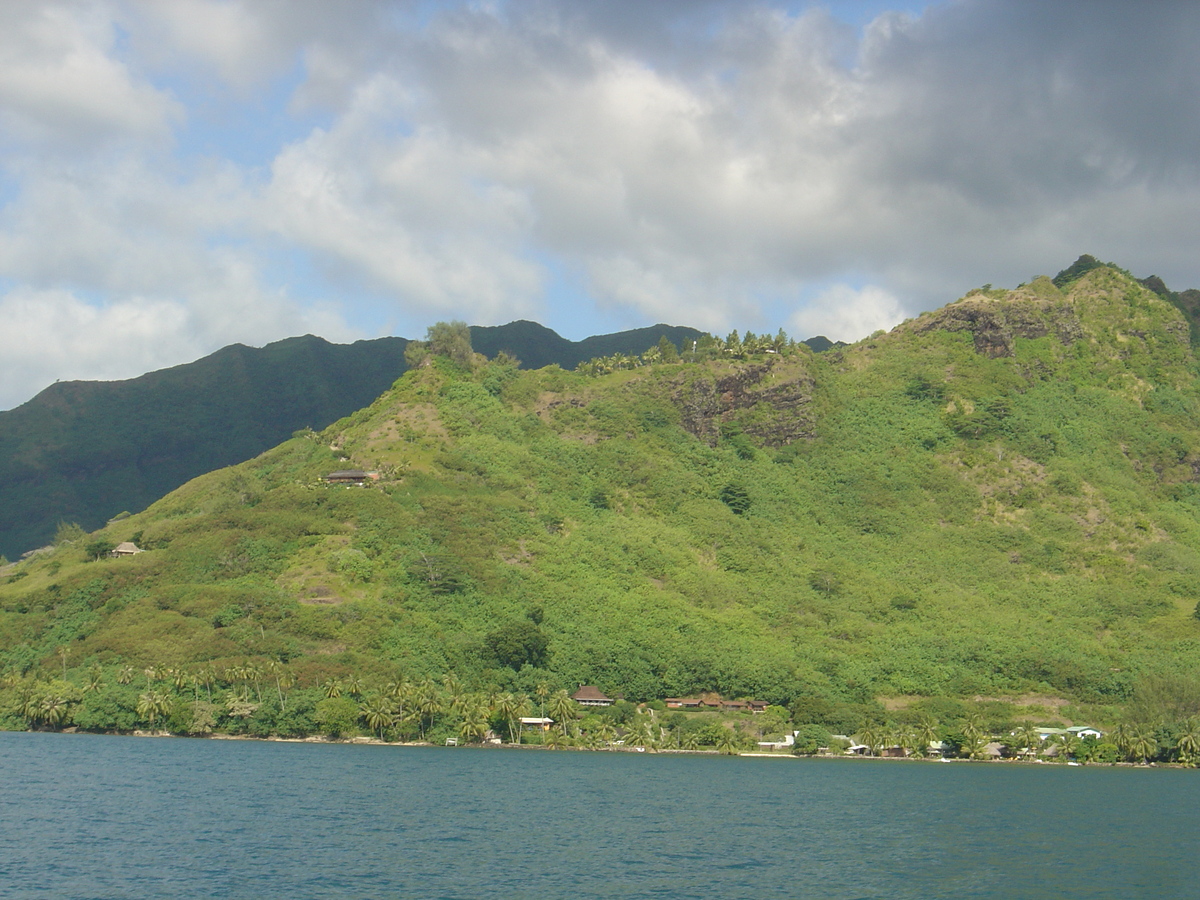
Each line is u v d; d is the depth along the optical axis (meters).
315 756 192.50
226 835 120.56
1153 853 128.88
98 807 134.62
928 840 134.25
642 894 101.44
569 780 177.88
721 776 191.88
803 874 112.62
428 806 144.75
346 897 96.25
